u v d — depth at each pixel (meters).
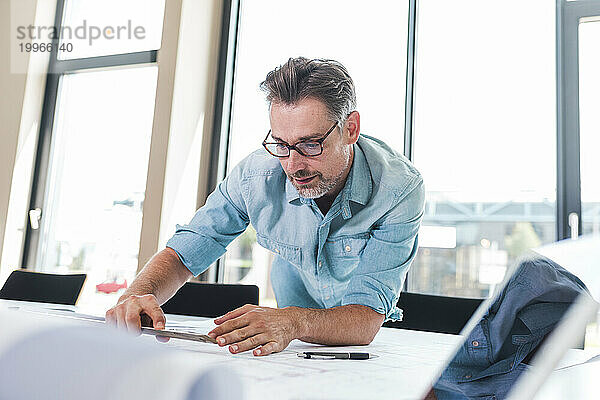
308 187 1.12
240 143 3.13
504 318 0.54
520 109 2.52
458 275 2.53
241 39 3.22
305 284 1.48
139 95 3.35
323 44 2.95
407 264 1.18
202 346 0.91
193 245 1.30
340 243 1.24
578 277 0.57
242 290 1.85
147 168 3.04
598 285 0.56
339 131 1.09
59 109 3.61
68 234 3.43
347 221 1.21
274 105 1.08
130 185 3.28
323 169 1.10
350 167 1.19
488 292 2.46
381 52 2.80
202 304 1.86
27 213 3.51
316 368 0.74
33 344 0.25
